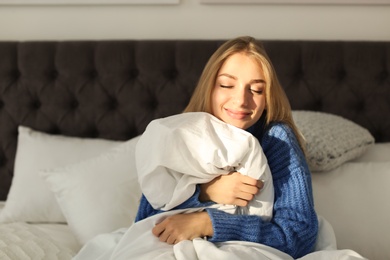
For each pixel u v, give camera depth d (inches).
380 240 67.7
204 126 53.7
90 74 88.1
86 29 92.4
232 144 52.7
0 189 88.7
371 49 86.0
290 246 53.6
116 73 87.0
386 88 85.8
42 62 87.4
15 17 92.4
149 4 91.0
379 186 71.5
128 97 87.0
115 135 88.2
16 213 77.9
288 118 59.7
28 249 62.1
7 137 88.4
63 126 88.2
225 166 53.4
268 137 57.9
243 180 53.8
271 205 55.2
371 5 90.6
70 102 88.5
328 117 79.2
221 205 55.0
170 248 52.8
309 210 54.8
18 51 88.2
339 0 89.7
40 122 88.2
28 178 80.0
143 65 86.6
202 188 55.6
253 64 55.7
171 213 55.2
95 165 75.7
